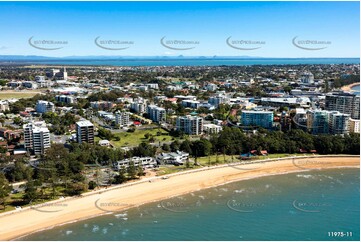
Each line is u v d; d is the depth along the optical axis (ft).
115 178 631.56
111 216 517.55
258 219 505.66
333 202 568.00
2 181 556.92
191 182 650.02
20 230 472.44
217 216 515.09
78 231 472.85
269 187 640.17
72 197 565.53
